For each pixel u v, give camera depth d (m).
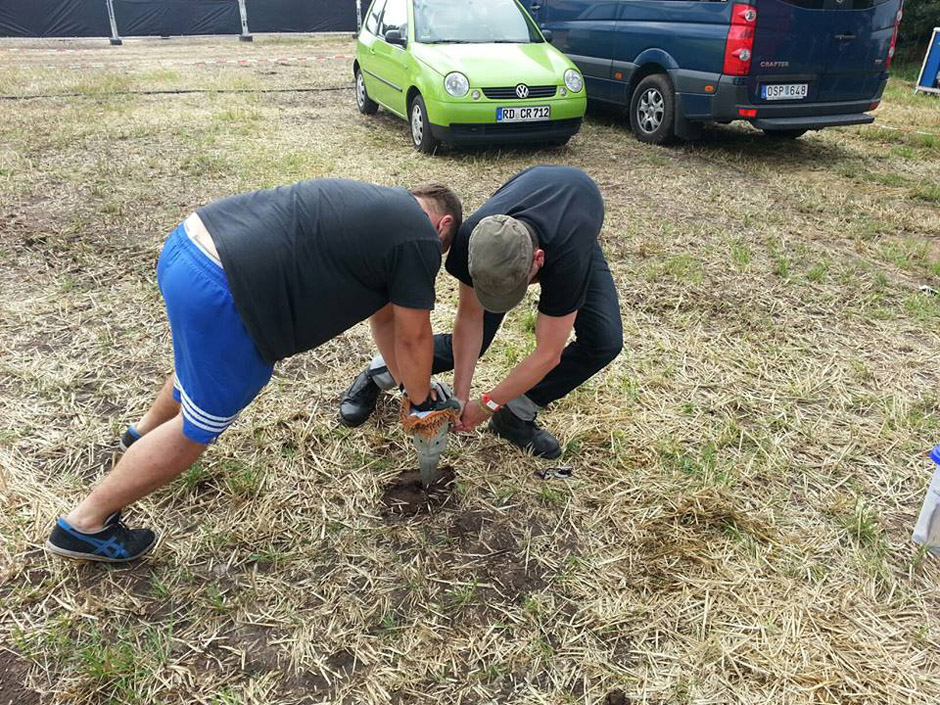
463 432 2.88
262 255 1.79
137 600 2.12
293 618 2.09
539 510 2.52
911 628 2.11
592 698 1.90
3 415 2.88
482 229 1.89
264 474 2.63
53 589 2.14
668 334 3.69
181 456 2.02
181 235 1.87
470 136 6.62
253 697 1.87
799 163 7.02
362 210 1.88
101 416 2.91
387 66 7.54
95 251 4.41
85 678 1.89
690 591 2.21
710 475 2.68
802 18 6.40
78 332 3.52
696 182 6.26
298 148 6.97
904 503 2.60
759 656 2.02
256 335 1.85
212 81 11.02
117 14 19.14
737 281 4.31
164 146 6.90
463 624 2.10
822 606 2.17
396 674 1.95
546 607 2.15
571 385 2.68
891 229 5.24
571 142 7.63
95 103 8.95
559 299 2.13
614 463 2.75
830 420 3.05
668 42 7.10
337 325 2.01
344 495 2.55
